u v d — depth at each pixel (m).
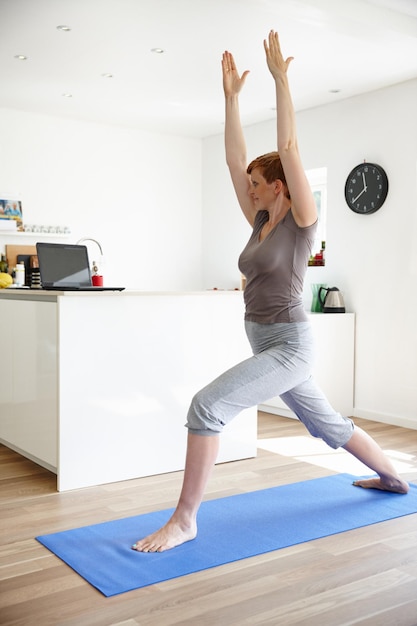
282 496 2.99
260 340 2.56
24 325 3.39
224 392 2.40
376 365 4.95
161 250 6.34
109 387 3.20
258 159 2.55
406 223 4.70
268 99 5.13
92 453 3.16
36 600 2.01
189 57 4.20
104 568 2.22
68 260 3.74
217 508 2.82
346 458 3.69
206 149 6.50
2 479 3.27
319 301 5.19
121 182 6.08
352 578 2.16
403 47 3.98
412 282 4.68
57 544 2.43
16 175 5.54
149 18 3.58
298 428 4.56
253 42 3.94
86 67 4.40
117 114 5.62
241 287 6.12
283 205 2.50
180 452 3.44
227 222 6.26
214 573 2.20
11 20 3.60
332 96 5.05
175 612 1.94
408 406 4.73
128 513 2.78
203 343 3.48
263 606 1.97
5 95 5.07
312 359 2.55
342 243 5.18
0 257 5.50
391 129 4.79
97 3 3.38
